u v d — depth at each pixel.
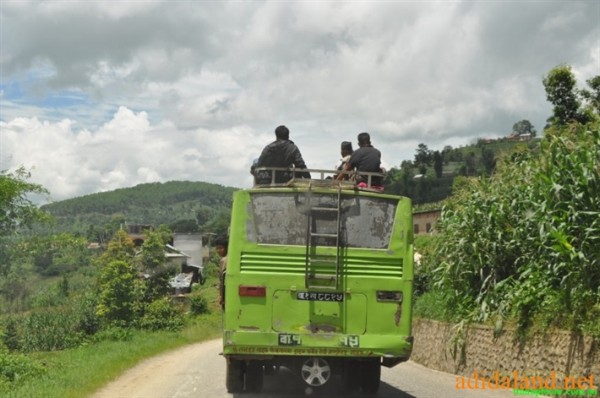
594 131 10.55
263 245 8.84
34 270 76.06
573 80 21.91
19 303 50.47
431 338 15.76
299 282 8.80
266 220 8.91
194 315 43.62
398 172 82.88
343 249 8.86
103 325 34.44
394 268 8.95
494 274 13.53
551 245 11.01
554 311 10.71
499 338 12.08
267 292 8.76
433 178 77.56
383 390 10.96
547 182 10.66
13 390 11.25
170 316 36.00
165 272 43.81
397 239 8.98
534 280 11.76
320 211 8.93
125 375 13.69
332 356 8.77
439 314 15.88
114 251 47.19
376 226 8.99
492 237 13.50
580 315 10.09
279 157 10.22
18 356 15.34
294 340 8.69
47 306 46.56
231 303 8.75
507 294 12.25
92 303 35.94
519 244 12.70
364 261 8.89
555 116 22.06
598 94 21.94
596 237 10.04
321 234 8.87
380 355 8.73
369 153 10.29
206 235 95.81
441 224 15.05
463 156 93.25
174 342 24.27
